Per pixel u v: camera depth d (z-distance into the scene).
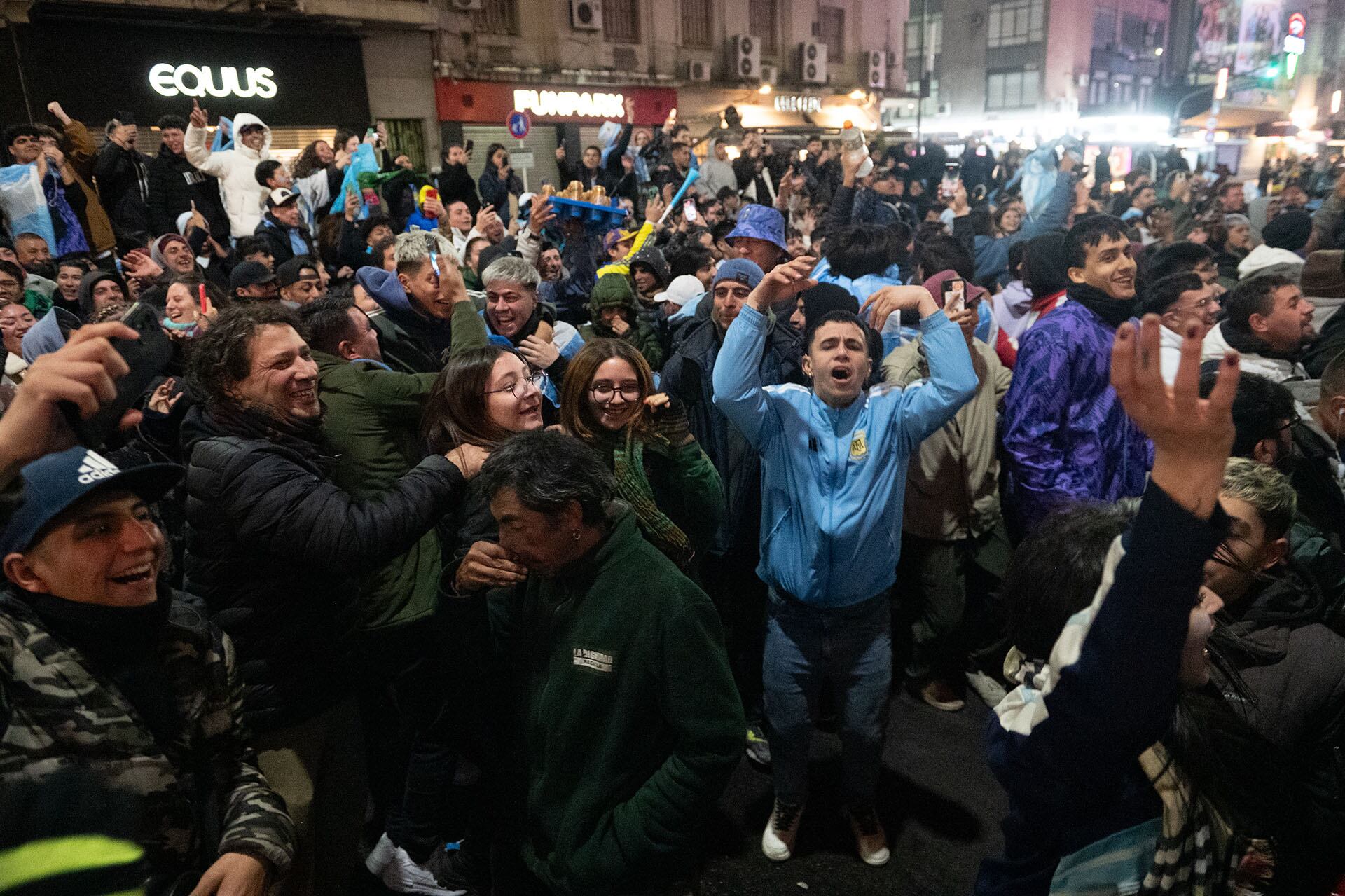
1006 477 3.29
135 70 10.94
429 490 1.96
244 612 1.88
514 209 10.61
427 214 6.00
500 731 1.84
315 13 12.02
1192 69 45.09
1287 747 1.50
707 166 11.06
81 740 1.31
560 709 1.68
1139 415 0.87
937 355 2.34
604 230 6.12
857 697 2.56
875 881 2.60
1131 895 1.06
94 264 5.47
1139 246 5.81
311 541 1.79
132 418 2.68
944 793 2.96
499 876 1.86
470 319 2.76
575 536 1.61
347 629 2.12
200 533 1.87
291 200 5.99
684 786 1.61
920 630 3.43
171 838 1.40
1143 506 0.91
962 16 40.62
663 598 1.62
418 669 2.36
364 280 3.40
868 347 2.58
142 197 6.66
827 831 2.81
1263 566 1.55
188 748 1.48
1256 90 44.34
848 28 22.58
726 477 3.08
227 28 11.56
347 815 2.11
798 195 10.48
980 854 2.69
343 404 2.41
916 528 3.28
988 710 3.45
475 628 1.72
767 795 3.02
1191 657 1.06
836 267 4.02
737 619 3.25
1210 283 3.46
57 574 1.30
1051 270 3.79
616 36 17.38
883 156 16.30
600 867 1.66
